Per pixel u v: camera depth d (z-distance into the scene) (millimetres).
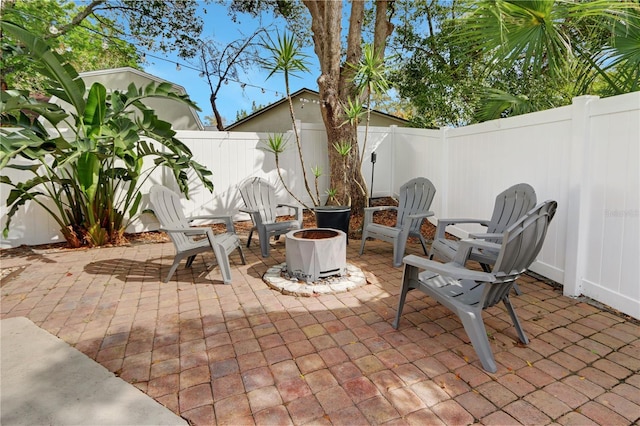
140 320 2889
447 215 5520
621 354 2244
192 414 1799
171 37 11484
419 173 6633
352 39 6445
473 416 1757
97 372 2162
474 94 7207
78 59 13375
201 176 5684
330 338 2555
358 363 2234
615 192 2738
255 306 3133
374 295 3340
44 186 5062
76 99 4496
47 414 1797
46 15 9898
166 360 2297
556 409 1787
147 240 5762
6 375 2133
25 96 4605
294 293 3361
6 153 3838
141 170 6074
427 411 1798
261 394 1948
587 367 2125
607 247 2834
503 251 2070
